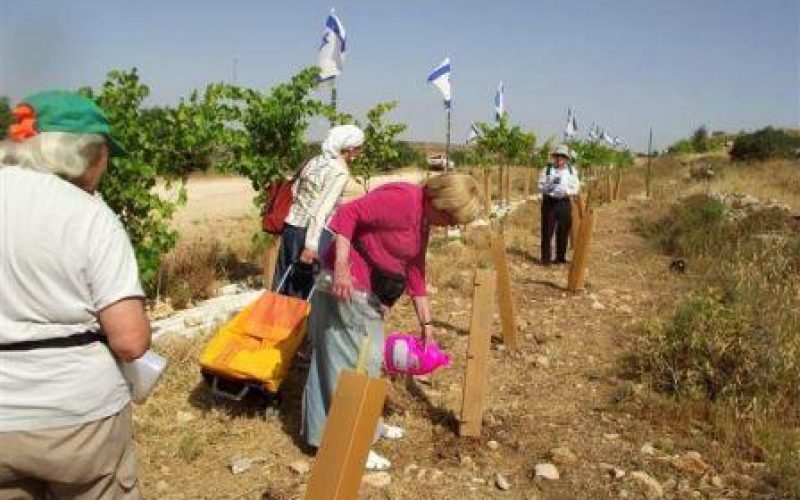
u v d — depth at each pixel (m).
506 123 20.94
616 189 27.58
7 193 2.52
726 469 5.08
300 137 9.41
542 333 8.12
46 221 2.50
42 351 2.53
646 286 10.97
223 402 5.69
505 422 5.73
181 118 7.97
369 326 4.80
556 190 12.41
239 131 9.09
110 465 2.73
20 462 2.56
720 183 31.16
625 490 4.74
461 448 5.23
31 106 2.62
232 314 7.83
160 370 2.88
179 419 5.42
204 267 9.41
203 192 27.80
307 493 3.13
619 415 5.94
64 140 2.59
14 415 2.52
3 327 2.51
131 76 7.58
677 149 73.44
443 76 13.22
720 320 6.80
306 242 6.04
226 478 4.73
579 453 5.24
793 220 16.11
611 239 16.27
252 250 11.11
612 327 8.57
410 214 4.64
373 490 4.62
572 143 27.50
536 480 4.82
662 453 5.28
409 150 46.69
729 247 12.96
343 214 4.68
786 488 4.80
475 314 5.29
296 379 6.17
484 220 17.62
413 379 6.44
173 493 4.53
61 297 2.53
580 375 6.91
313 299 4.95
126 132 7.32
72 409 2.57
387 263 4.74
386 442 5.29
